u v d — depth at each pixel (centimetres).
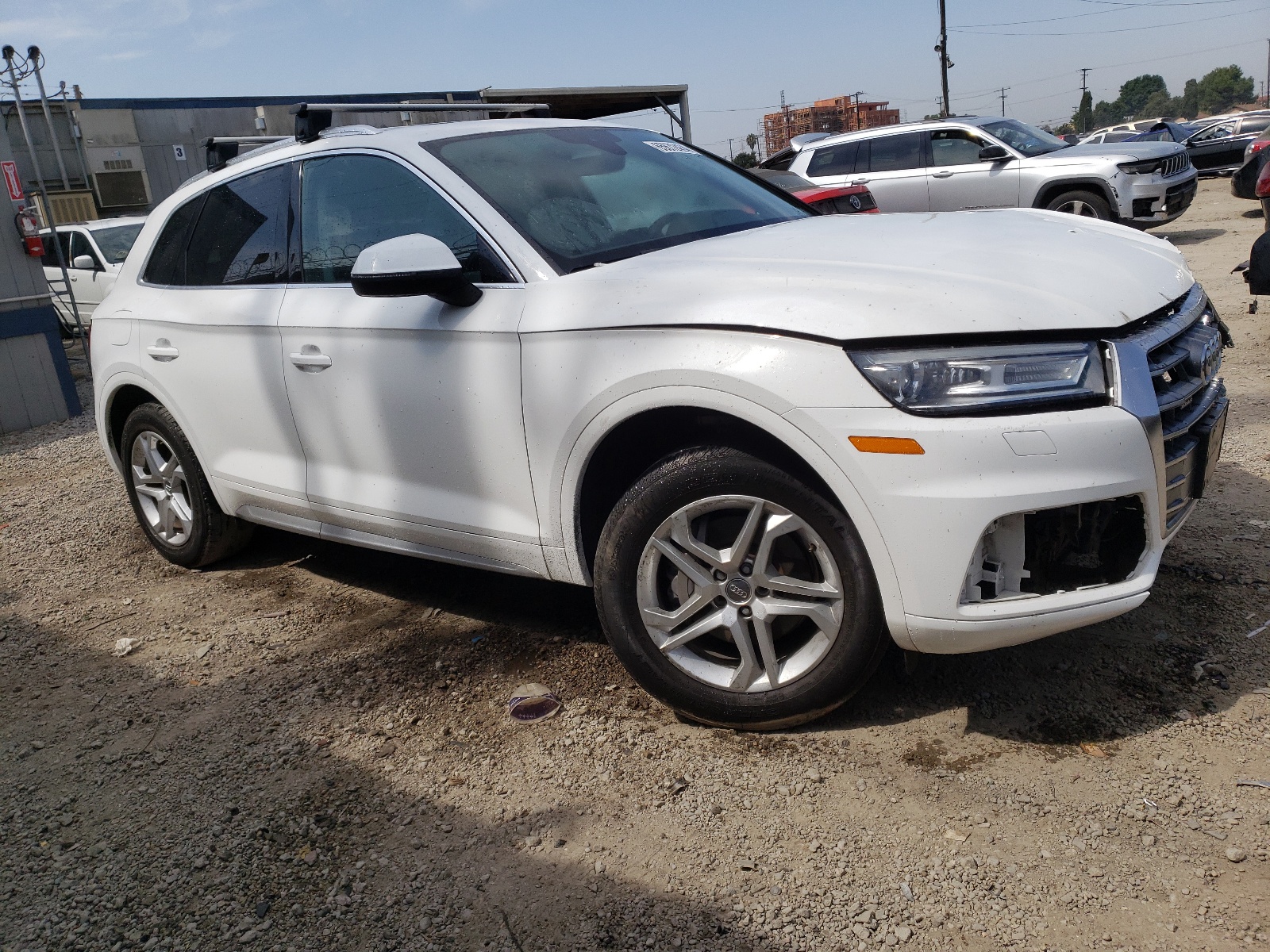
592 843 230
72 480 638
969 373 218
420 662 331
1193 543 352
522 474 285
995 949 188
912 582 226
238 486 386
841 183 1255
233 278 376
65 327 1270
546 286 278
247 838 247
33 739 310
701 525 260
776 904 205
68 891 235
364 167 329
